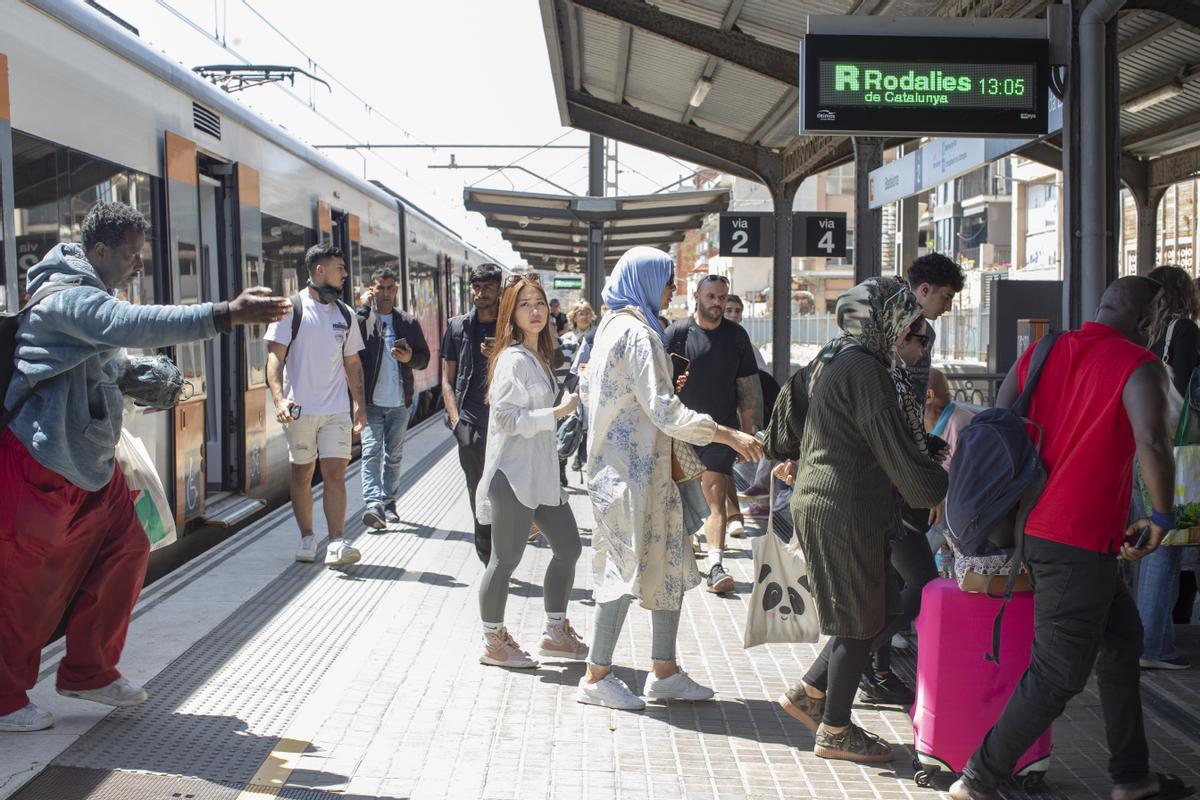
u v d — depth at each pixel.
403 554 7.60
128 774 3.84
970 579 3.99
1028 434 3.86
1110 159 6.34
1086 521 3.69
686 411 4.52
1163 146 14.32
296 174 11.16
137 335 3.82
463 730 4.46
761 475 9.24
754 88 12.91
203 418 8.03
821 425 4.18
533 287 5.24
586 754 4.26
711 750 4.34
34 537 4.00
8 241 5.32
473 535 8.32
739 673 5.34
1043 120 6.80
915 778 4.08
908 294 4.15
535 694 4.92
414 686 4.96
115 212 4.15
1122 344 3.79
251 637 5.56
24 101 5.64
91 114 6.47
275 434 9.98
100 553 4.29
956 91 6.82
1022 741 3.75
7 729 4.17
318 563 7.23
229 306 3.81
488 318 6.91
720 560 6.91
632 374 4.57
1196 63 10.68
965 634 3.98
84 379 4.05
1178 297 5.34
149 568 7.63
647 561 4.71
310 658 5.28
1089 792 4.02
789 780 4.08
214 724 4.38
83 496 4.17
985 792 3.84
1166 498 3.70
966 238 59.81
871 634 4.18
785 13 10.10
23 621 4.11
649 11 10.05
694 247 81.75
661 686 4.84
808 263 63.81
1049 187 44.62
